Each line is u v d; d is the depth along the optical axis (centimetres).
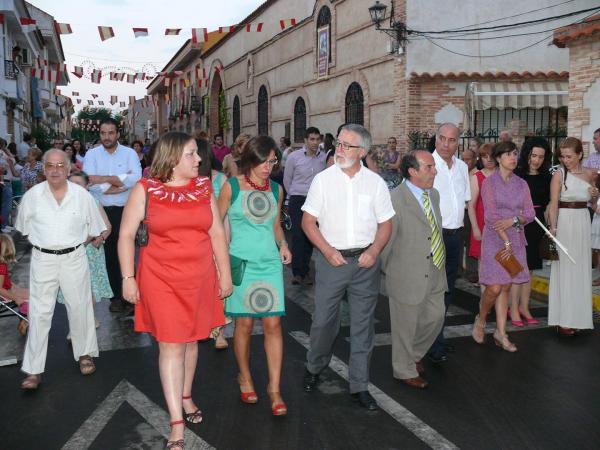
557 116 1642
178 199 386
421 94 1598
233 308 450
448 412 452
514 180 598
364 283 457
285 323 689
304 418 443
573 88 1123
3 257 628
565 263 629
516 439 409
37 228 501
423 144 1559
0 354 586
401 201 486
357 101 1911
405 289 487
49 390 499
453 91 1600
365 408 458
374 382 511
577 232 627
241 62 3183
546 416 445
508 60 1620
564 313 630
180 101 4969
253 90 2975
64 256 506
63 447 403
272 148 453
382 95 1736
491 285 584
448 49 1600
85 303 522
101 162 733
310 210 454
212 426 430
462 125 1609
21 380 520
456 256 577
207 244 400
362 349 462
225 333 651
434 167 484
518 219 576
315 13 2161
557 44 1145
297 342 621
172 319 384
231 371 539
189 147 391
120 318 711
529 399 475
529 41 1620
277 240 477
